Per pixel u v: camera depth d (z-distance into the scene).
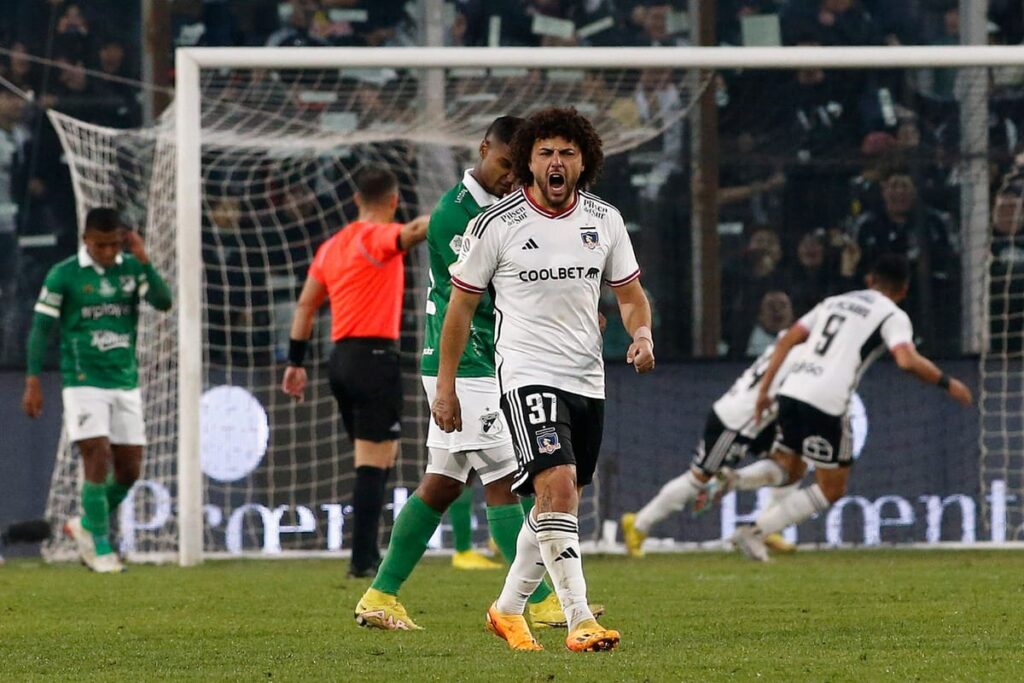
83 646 18.70
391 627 20.28
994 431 41.31
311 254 43.34
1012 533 41.12
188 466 35.66
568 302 16.83
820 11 47.91
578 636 16.56
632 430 41.44
